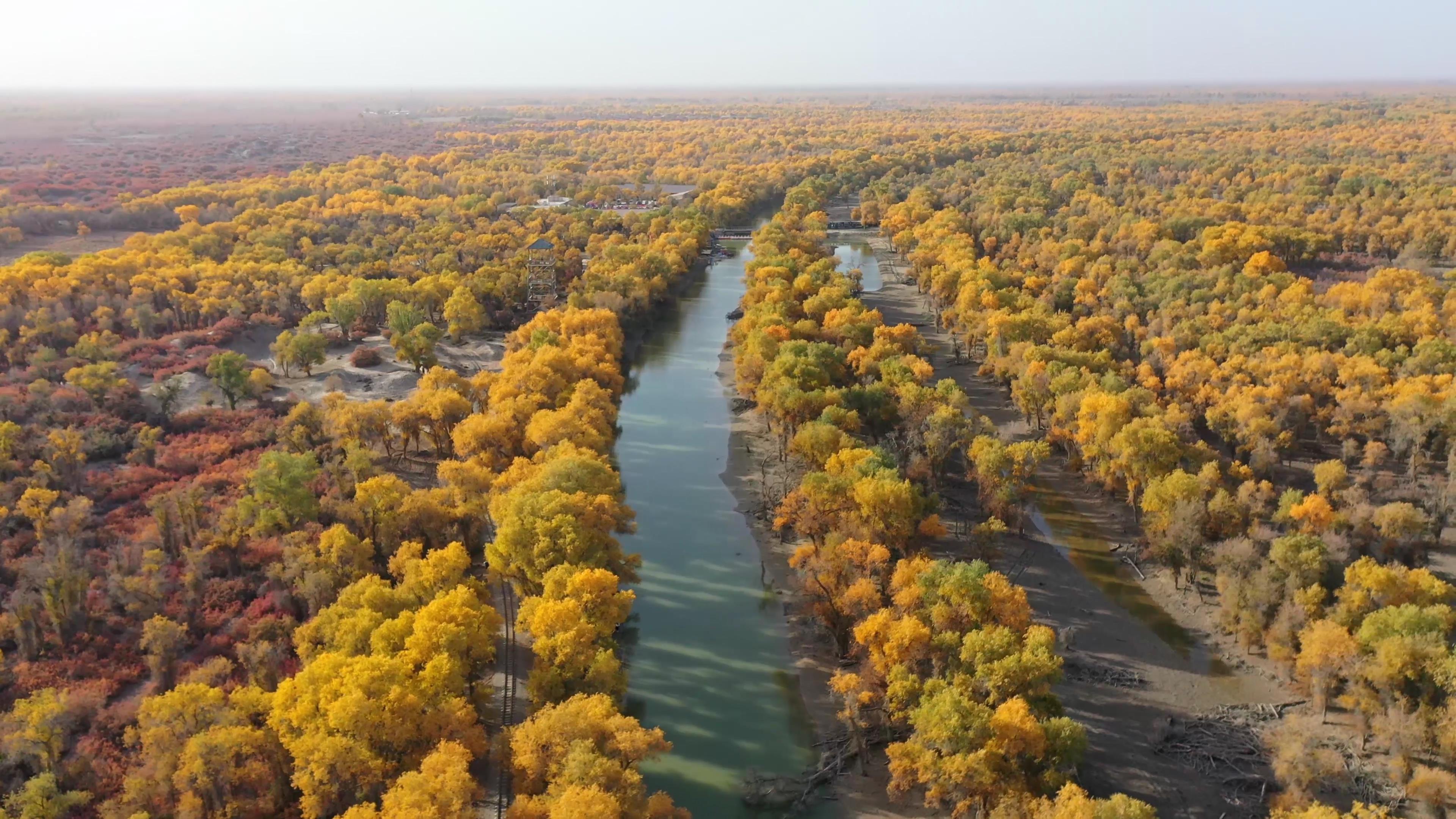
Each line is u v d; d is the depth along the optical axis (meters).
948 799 75.50
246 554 107.12
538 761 70.31
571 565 91.50
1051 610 103.62
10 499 115.69
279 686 75.50
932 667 85.12
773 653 98.38
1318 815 66.19
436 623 81.25
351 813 63.31
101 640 92.94
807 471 133.00
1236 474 120.12
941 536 111.19
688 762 83.06
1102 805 65.31
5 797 71.56
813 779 80.00
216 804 70.31
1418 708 78.38
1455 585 101.44
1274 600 93.25
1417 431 123.44
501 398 137.62
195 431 144.38
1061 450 142.62
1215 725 84.88
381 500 107.38
